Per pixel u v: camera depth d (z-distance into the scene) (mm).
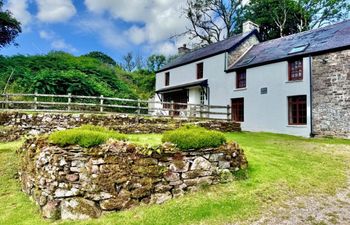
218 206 5074
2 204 5461
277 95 16906
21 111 11273
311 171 7289
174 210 4898
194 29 36531
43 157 5145
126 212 4805
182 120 14242
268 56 18172
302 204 5352
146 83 33656
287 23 32219
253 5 33719
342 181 6746
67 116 11562
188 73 24422
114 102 19906
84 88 18141
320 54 14961
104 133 5496
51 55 25609
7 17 21406
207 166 5891
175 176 5465
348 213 5012
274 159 8062
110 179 4883
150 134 11617
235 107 19953
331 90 14406
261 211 5000
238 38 22344
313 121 15031
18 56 22938
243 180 6219
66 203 4668
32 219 4770
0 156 7781
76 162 4812
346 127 13734
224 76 20797
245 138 12703
